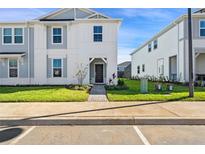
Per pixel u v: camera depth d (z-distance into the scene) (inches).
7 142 236.2
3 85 888.3
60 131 279.1
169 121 313.9
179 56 973.8
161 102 450.3
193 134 263.6
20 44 920.3
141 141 238.2
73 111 364.8
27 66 919.7
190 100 470.6
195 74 936.9
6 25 915.4
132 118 316.5
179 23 973.2
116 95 532.4
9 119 315.6
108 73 890.1
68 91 625.6
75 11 951.6
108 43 893.8
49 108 391.5
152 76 1369.3
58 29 919.0
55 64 919.7
